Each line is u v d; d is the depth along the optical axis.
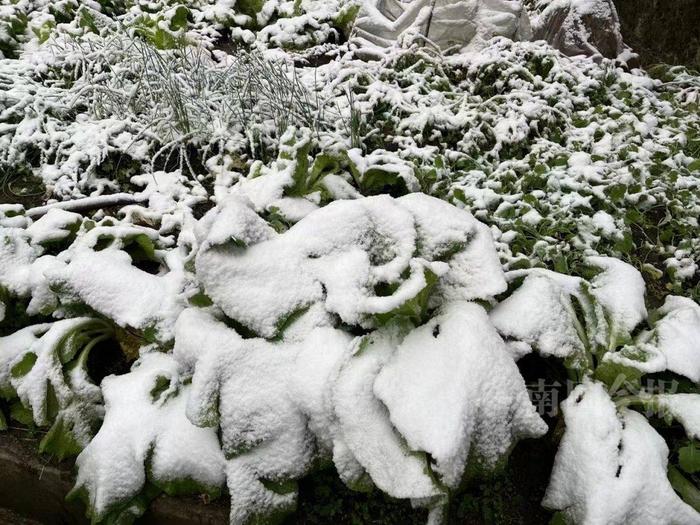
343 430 1.68
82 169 3.06
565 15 4.42
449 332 1.76
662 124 3.68
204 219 1.89
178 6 4.36
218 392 1.78
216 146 3.14
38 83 3.51
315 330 1.85
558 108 3.57
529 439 2.04
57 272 2.13
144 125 3.20
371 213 1.99
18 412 2.12
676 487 1.78
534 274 2.08
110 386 1.99
